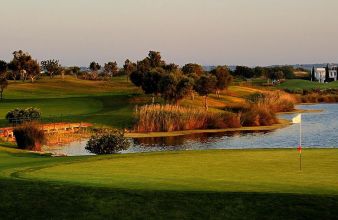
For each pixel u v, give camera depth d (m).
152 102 92.19
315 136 62.66
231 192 14.30
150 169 20.80
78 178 17.94
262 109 81.44
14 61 148.00
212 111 79.00
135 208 12.99
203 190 14.99
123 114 79.06
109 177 18.28
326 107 119.56
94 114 79.81
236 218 12.34
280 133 67.31
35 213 12.90
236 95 120.81
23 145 41.84
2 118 72.88
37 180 16.70
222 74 110.00
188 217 12.41
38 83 140.75
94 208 13.07
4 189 14.80
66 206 13.27
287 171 19.84
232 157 24.62
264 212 12.63
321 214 12.49
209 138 62.59
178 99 90.69
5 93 118.25
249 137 63.25
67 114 80.75
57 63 187.62
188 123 72.38
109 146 36.88
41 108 88.56
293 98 126.56
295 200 13.37
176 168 21.03
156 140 60.56
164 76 89.75
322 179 17.72
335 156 24.52
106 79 176.50
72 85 139.50
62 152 47.41
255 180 17.47
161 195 13.94
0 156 28.25
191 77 95.88
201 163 22.55
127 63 169.62
